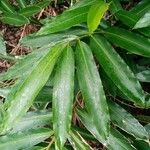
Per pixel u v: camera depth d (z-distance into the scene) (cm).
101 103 55
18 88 55
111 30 60
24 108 54
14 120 54
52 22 61
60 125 55
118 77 57
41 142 66
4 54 82
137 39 59
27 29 101
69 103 55
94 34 60
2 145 62
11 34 113
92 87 56
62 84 55
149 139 66
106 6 58
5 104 57
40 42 70
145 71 68
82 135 66
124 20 61
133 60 73
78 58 57
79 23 62
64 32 67
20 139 63
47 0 84
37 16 101
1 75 64
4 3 84
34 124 65
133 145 67
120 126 63
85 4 62
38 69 55
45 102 69
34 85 55
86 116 63
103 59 58
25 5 90
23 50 103
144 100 56
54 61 55
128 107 88
